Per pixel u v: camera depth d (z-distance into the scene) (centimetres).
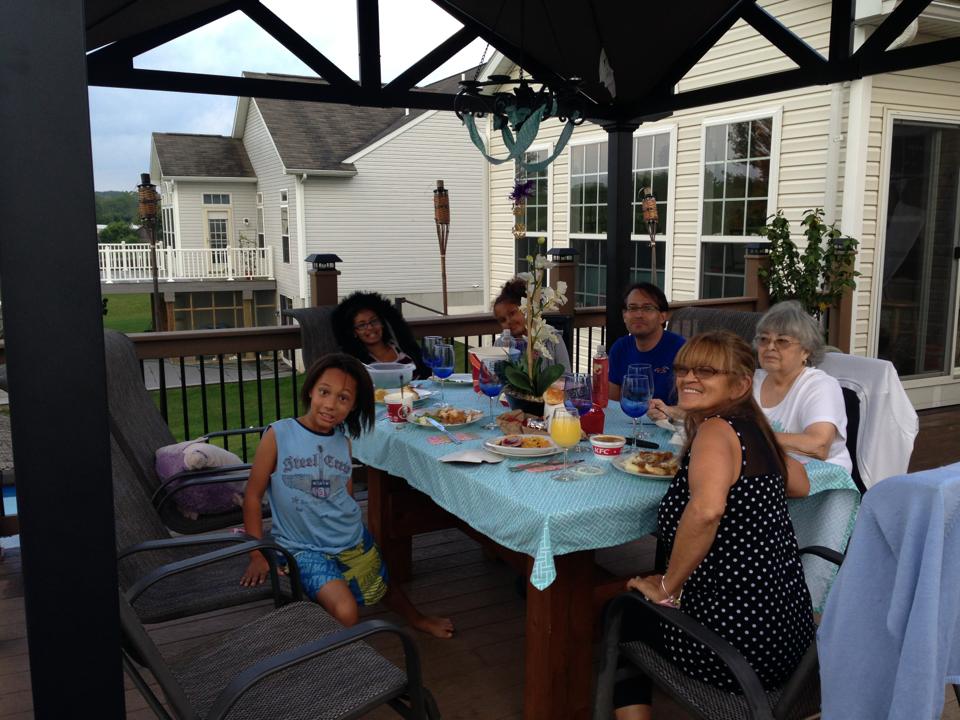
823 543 232
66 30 105
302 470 239
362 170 1845
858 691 137
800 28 628
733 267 723
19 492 111
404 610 280
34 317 108
